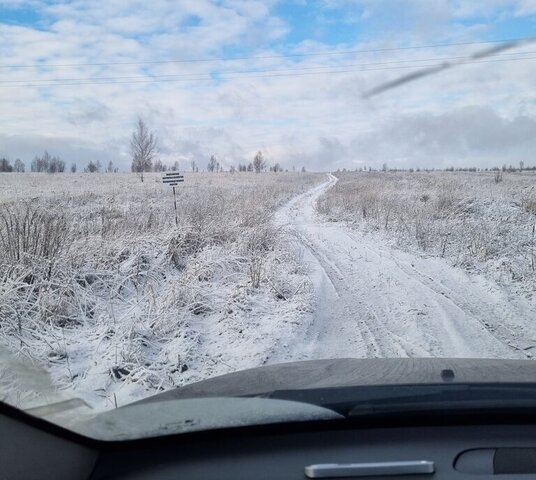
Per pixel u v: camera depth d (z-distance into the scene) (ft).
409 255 41.60
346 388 8.63
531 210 57.47
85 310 23.93
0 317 20.56
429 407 7.53
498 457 6.99
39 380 14.20
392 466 6.69
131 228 39.14
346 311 26.16
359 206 71.51
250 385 9.66
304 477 6.69
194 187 117.60
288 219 68.28
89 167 284.41
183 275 29.48
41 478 6.89
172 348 20.18
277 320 23.93
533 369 10.46
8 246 26.48
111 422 7.73
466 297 28.99
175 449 7.39
